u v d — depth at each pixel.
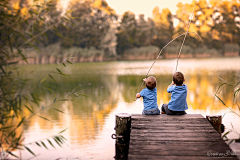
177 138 3.17
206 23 60.34
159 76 18.44
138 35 58.41
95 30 52.41
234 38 61.03
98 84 14.55
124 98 9.91
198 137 3.19
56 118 6.71
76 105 8.54
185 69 24.58
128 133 3.91
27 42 3.31
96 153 4.35
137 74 20.59
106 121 6.39
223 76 17.17
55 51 41.62
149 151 2.83
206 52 58.72
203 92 10.91
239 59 45.28
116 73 21.78
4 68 3.51
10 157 4.04
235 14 60.84
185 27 59.78
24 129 5.69
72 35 47.03
